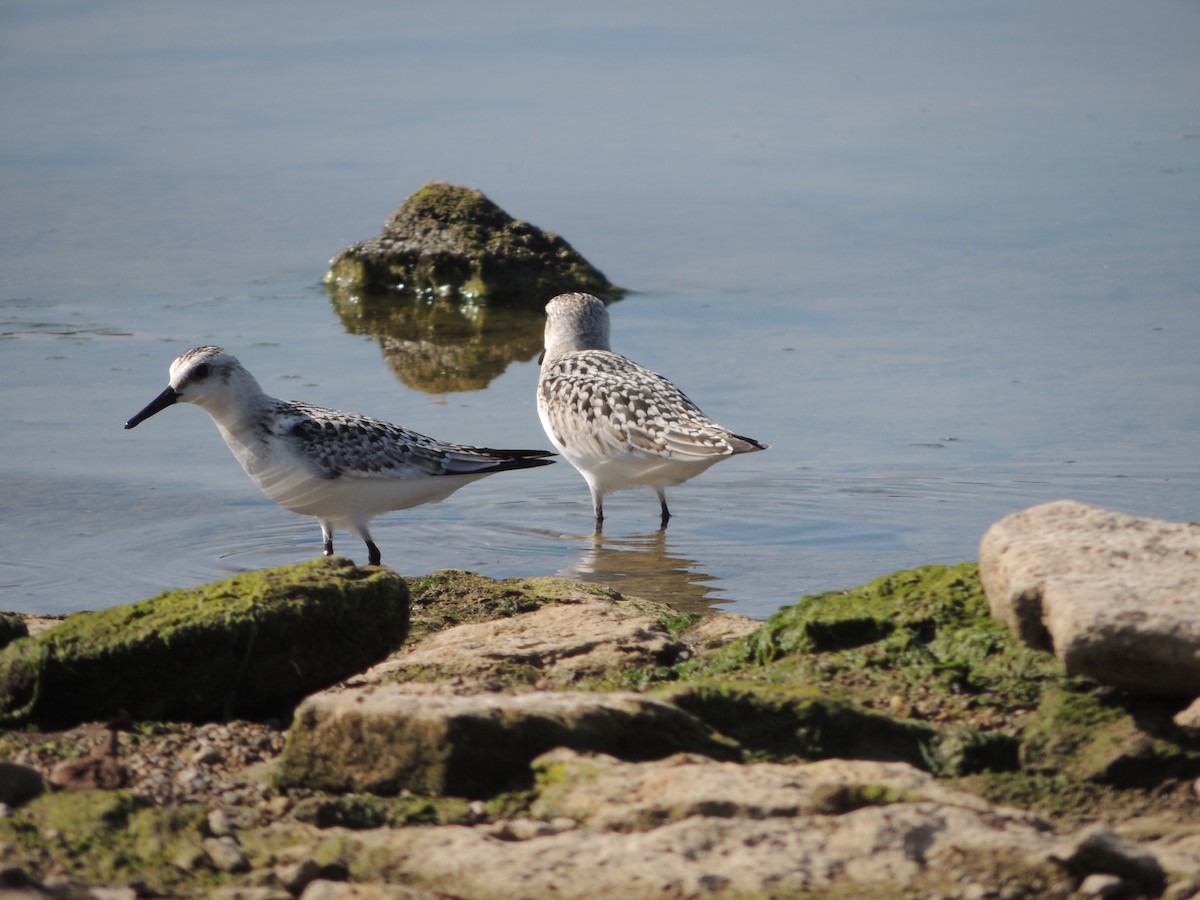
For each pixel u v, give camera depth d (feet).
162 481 49.03
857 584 40.06
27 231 86.89
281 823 21.40
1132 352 59.52
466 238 80.18
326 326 72.59
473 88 124.67
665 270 78.33
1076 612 22.56
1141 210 83.82
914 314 67.31
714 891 18.74
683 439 44.88
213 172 99.81
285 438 41.91
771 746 23.22
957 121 110.32
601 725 22.48
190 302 75.31
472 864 19.65
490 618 33.91
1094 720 23.26
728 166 99.40
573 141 106.83
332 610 26.43
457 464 43.65
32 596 39.17
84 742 24.41
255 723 25.68
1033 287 70.33
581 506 49.01
